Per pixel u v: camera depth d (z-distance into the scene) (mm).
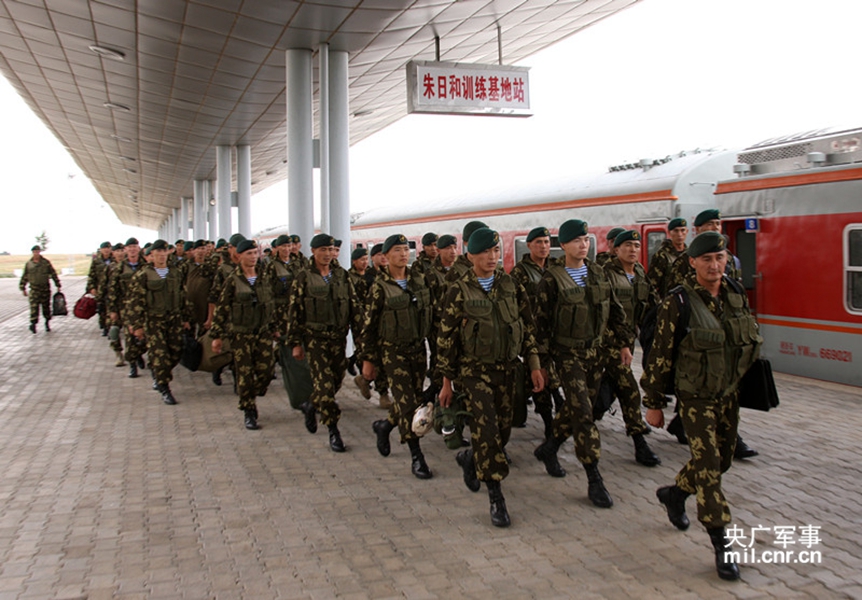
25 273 15664
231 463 5695
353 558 3861
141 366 10672
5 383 9516
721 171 9742
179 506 4711
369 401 8078
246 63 11266
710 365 3602
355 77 12445
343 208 10594
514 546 3984
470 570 3689
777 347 8383
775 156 8508
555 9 10242
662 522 4297
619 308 5305
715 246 3631
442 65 9672
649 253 9836
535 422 6953
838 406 6953
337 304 6016
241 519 4461
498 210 12742
